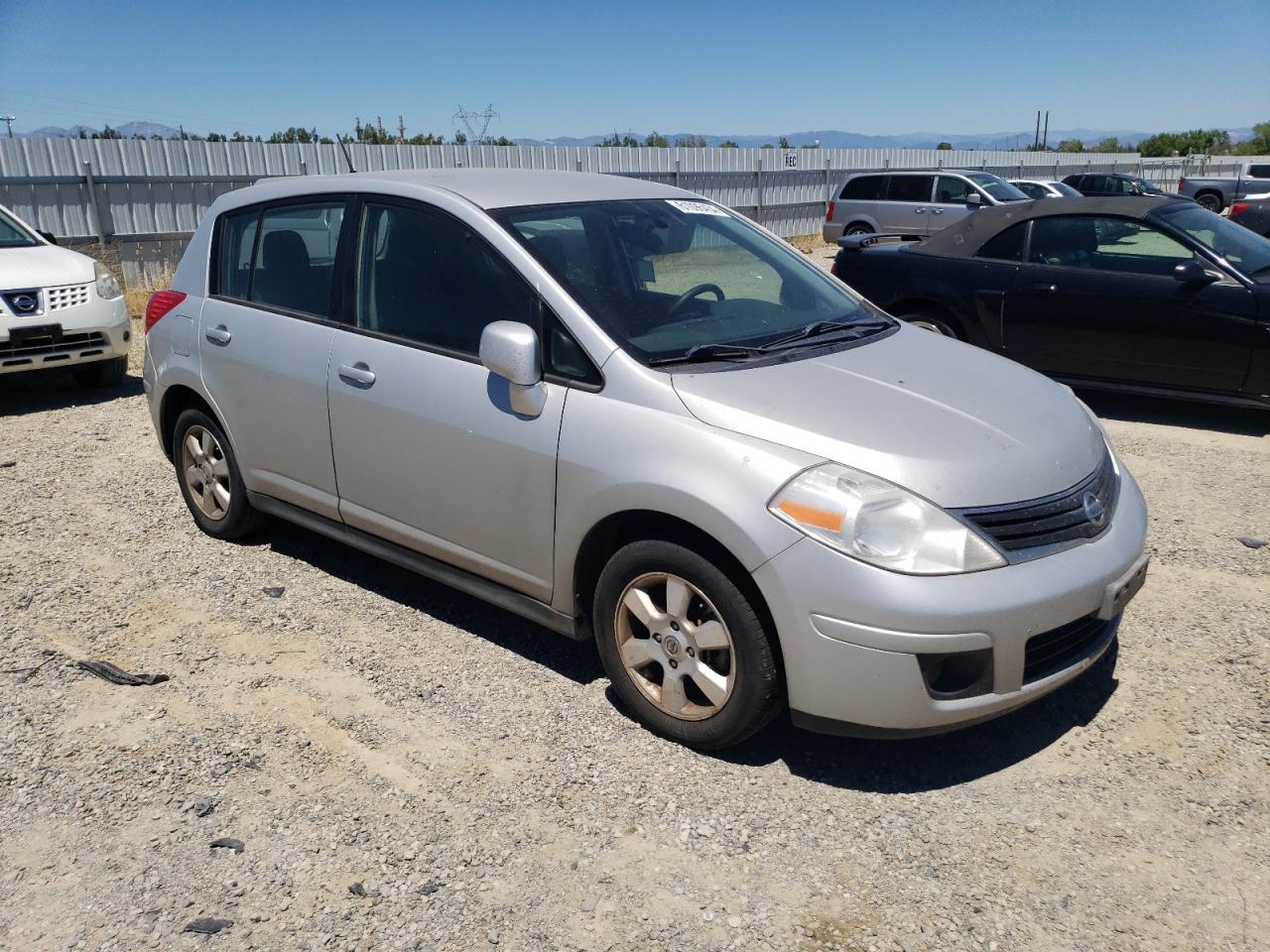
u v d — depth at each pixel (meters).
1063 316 7.42
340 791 3.12
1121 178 28.56
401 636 4.14
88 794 3.12
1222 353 6.79
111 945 2.52
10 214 8.72
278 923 2.59
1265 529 5.17
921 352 3.88
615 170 23.62
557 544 3.46
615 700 3.64
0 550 5.02
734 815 3.01
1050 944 2.51
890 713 2.91
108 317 8.17
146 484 6.05
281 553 4.99
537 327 3.52
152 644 4.07
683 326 3.61
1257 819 2.97
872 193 20.86
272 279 4.51
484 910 2.63
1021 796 3.10
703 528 3.03
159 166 16.84
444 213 3.84
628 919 2.60
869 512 2.87
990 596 2.86
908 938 2.54
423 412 3.76
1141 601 4.38
